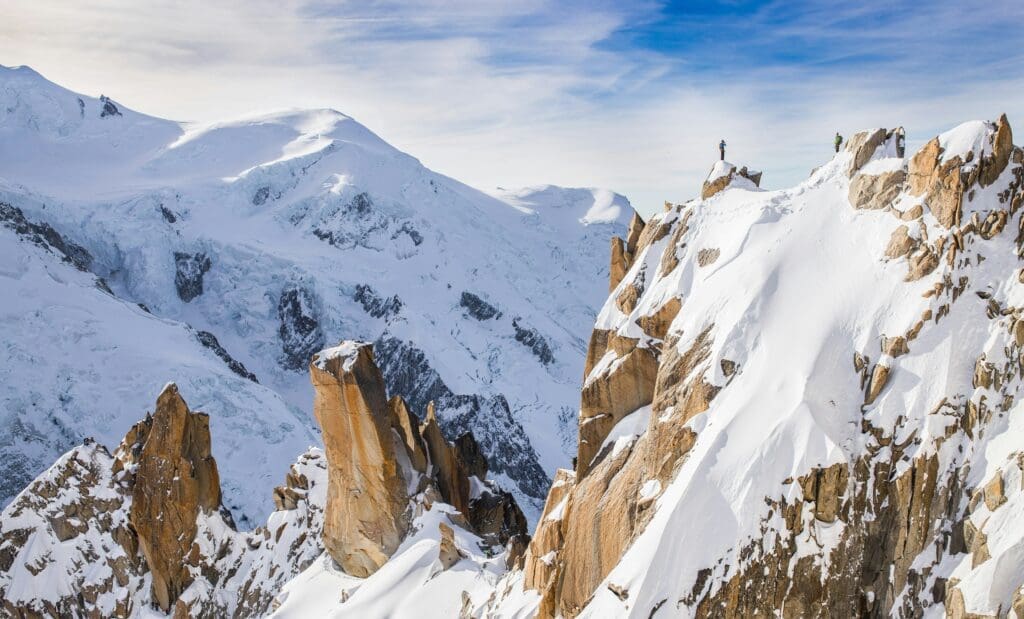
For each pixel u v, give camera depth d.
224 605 94.31
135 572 95.44
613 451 51.56
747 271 48.84
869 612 39.41
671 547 42.06
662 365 49.38
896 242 45.62
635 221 60.97
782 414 42.81
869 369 43.09
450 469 87.62
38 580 92.94
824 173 52.06
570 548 51.16
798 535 40.69
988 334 41.41
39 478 97.75
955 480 39.38
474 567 69.31
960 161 44.53
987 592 35.56
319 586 84.06
